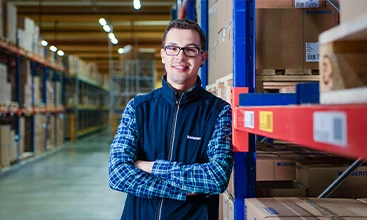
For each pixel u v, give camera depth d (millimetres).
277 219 1722
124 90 18516
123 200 6598
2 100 8375
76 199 6648
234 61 2193
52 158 12094
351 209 1886
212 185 1889
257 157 2520
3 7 8602
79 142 18188
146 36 21219
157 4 15750
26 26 10195
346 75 913
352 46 917
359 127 670
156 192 1907
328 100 917
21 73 10266
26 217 5523
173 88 2117
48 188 7539
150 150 2049
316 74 2398
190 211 1968
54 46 17641
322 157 2551
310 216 1763
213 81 3410
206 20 3857
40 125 12195
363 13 889
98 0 15039
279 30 2367
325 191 2223
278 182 2705
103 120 30719
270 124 1129
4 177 8656
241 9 2197
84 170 9758
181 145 2029
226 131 2037
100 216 5613
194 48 2031
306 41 2369
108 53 25422
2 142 8570
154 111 2086
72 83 18922
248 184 2248
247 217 2090
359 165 2195
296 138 919
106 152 13891
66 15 16844
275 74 2383
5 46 8547
